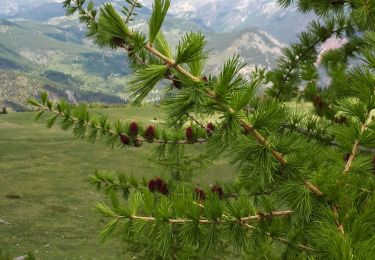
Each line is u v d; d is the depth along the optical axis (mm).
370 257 1526
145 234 2514
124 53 1873
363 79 2316
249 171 2287
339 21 4883
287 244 2895
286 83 5148
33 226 28234
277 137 2168
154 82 1604
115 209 2553
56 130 64250
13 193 35375
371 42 2336
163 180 3861
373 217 1958
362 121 2357
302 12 4430
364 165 2373
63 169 44094
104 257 23297
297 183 2186
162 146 3777
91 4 2453
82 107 3846
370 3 2867
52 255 23688
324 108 4441
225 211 2582
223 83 1745
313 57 5305
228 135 1881
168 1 1603
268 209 2645
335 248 1628
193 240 2465
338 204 2201
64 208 32500
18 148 51531
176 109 1718
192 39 1632
